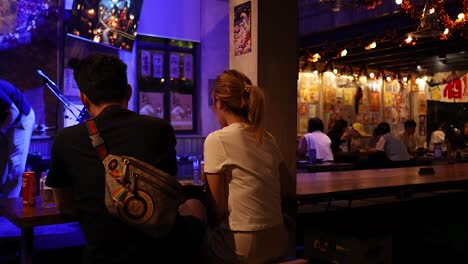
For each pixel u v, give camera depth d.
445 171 5.14
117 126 1.79
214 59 8.97
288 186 2.43
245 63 2.86
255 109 2.14
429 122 14.28
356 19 9.19
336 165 6.86
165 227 1.77
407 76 14.06
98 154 1.75
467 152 9.07
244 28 2.86
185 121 8.71
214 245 2.10
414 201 4.57
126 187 1.71
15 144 4.80
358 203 4.35
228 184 2.08
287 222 2.45
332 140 9.37
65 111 6.89
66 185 1.91
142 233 1.76
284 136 2.86
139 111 8.09
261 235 2.05
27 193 2.23
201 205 2.53
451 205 4.89
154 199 1.74
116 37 7.45
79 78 1.89
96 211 1.74
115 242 1.74
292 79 2.91
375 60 12.04
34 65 6.64
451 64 13.32
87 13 6.93
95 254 1.76
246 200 2.05
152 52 8.29
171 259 1.86
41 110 6.68
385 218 4.20
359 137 12.67
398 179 4.16
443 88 13.77
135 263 1.75
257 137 2.13
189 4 8.61
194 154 8.62
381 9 8.70
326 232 3.33
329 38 9.93
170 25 8.38
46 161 5.70
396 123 14.06
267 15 2.79
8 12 6.36
